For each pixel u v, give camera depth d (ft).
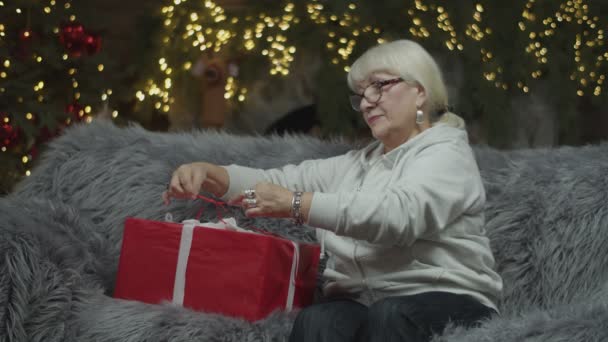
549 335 3.84
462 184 5.13
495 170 6.35
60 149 6.85
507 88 14.53
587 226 5.77
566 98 15.06
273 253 5.13
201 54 14.53
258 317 5.06
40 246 5.24
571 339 3.77
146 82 15.10
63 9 13.24
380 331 4.55
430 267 5.12
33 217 5.70
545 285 5.79
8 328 4.99
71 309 5.27
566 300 5.68
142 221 5.46
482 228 5.43
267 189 5.06
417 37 13.44
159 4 16.40
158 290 5.34
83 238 6.00
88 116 13.26
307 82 14.06
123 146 6.78
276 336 4.89
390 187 5.01
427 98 5.54
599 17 15.40
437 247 5.16
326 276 5.63
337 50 13.51
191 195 5.85
